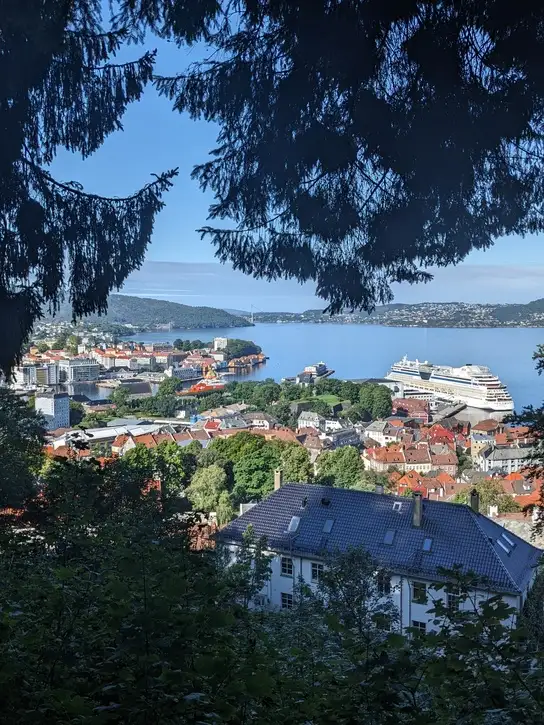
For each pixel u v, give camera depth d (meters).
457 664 4.08
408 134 5.12
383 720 4.12
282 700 4.52
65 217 7.26
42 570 7.03
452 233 5.75
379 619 4.65
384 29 5.04
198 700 3.79
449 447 98.31
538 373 18.53
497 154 5.33
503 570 25.56
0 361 7.14
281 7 5.34
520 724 3.79
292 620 9.85
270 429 112.69
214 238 6.33
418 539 27.81
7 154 6.59
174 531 11.58
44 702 3.96
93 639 4.57
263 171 5.82
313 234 6.06
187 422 126.94
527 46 4.66
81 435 13.11
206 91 6.03
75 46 6.77
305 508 31.16
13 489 23.91
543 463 17.95
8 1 5.69
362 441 114.62
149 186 7.53
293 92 5.46
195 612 4.49
